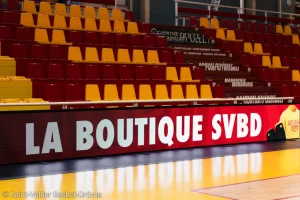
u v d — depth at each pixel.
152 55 12.18
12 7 12.75
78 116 7.06
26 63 9.73
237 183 5.57
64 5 13.35
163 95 10.15
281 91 12.96
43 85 8.94
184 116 8.23
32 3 13.00
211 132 8.59
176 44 14.45
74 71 10.00
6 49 10.26
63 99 9.06
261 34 16.66
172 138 8.09
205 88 11.00
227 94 12.59
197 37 14.98
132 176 5.85
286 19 20.05
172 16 17.34
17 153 6.53
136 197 4.79
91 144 7.20
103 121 7.31
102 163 6.71
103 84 9.84
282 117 9.65
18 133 6.54
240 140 8.99
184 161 7.02
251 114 9.16
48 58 10.59
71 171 6.07
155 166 6.57
